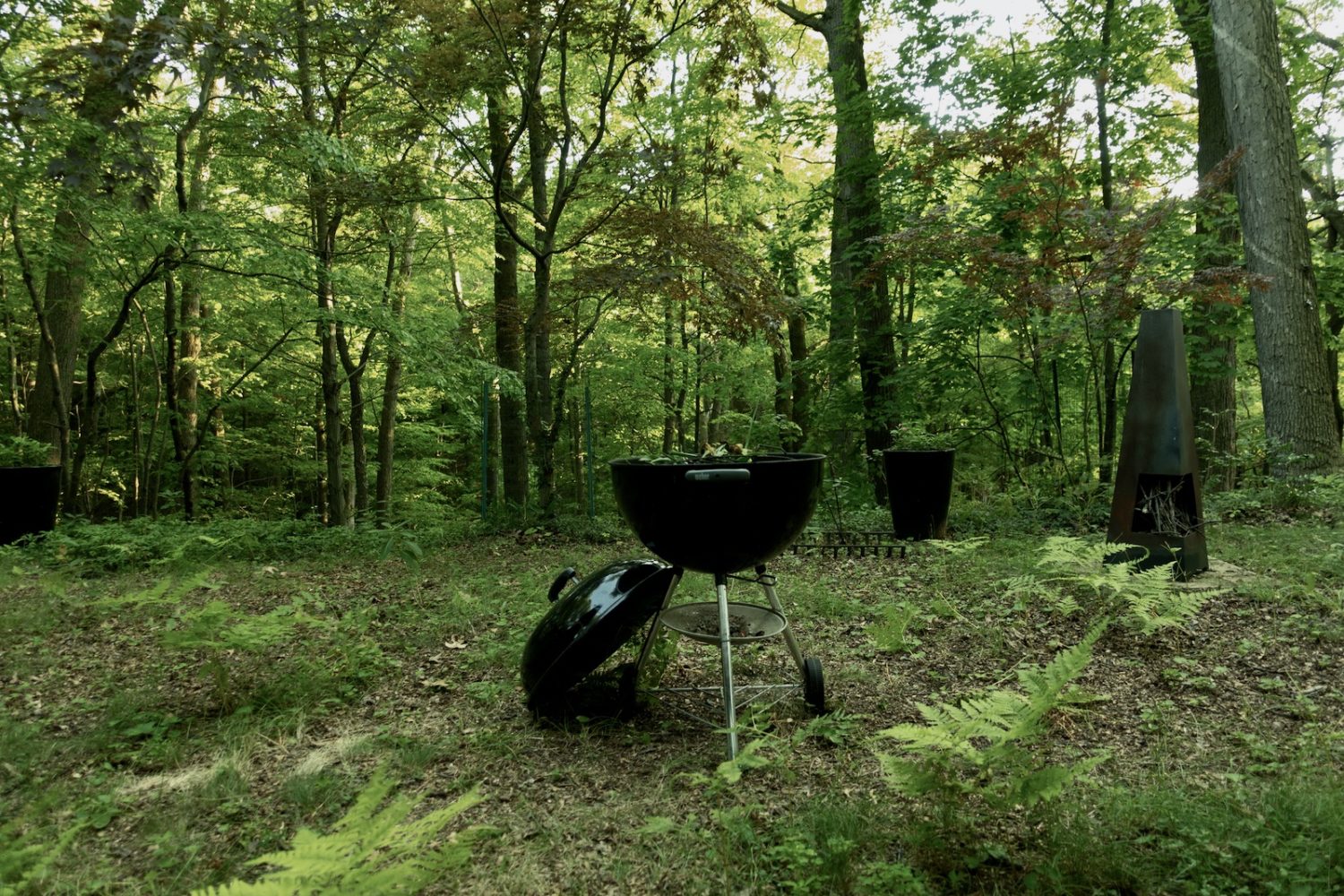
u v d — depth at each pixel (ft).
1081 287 21.62
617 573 10.16
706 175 26.66
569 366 28.45
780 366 50.01
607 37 24.91
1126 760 8.51
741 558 9.05
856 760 8.71
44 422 34.37
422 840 5.45
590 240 31.96
